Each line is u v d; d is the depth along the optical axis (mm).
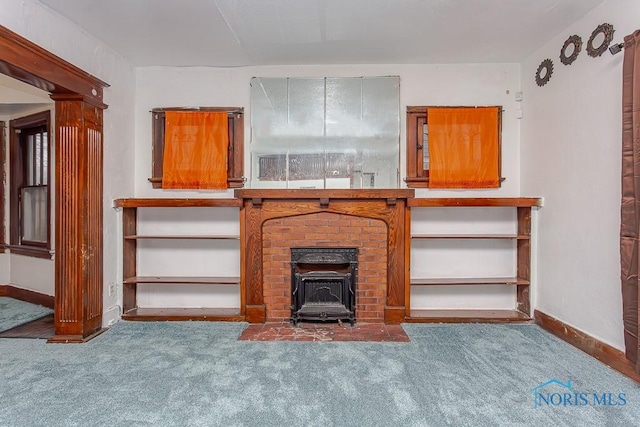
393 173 3523
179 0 2406
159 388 2104
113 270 3256
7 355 2545
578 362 2441
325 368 2363
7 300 3977
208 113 3529
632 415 1842
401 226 3250
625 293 2158
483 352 2609
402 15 2621
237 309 3541
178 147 3518
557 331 2916
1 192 4102
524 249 3375
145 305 3600
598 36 2498
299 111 3555
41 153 3988
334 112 3547
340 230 3281
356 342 2807
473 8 2529
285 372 2307
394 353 2598
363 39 3004
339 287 3238
